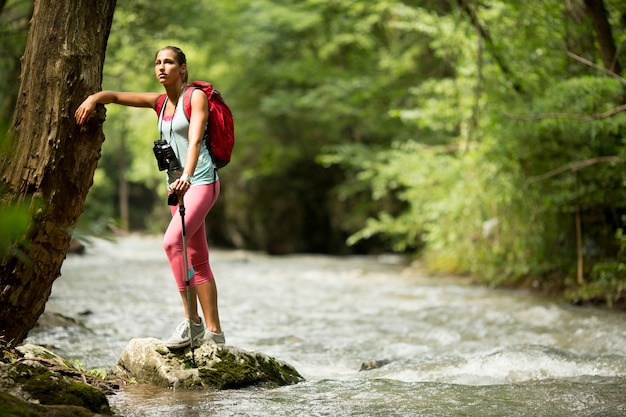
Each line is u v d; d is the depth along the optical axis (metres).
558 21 10.81
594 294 10.41
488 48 11.45
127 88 18.00
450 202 14.50
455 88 13.32
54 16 4.35
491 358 5.86
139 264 16.72
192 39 17.38
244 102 25.31
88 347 6.46
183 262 4.81
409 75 20.19
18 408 3.24
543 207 12.12
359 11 20.72
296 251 26.05
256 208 26.41
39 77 4.30
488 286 13.27
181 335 4.91
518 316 9.03
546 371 5.51
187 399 4.37
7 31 11.41
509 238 13.49
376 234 24.50
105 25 4.53
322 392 4.65
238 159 26.88
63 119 4.27
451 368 5.72
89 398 3.90
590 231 12.05
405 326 8.55
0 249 1.90
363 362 6.14
